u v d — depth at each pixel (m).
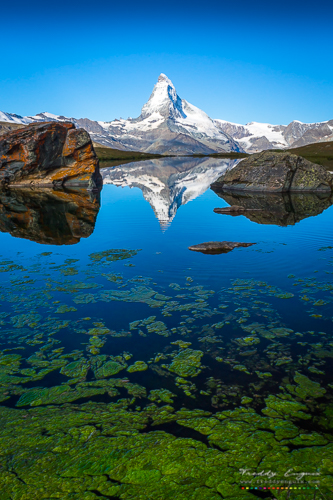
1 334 9.06
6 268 14.43
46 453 5.10
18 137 49.47
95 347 8.38
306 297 11.10
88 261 15.28
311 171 43.84
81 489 4.46
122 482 4.57
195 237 19.52
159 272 13.66
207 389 6.70
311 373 7.17
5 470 4.80
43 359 7.90
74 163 52.84
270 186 43.47
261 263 14.59
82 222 24.33
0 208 29.81
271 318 9.73
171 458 4.96
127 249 17.12
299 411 6.01
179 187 50.81
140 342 8.57
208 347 8.27
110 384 6.94
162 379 7.07
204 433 5.49
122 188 49.38
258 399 6.38
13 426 5.75
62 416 6.00
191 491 4.40
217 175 72.31
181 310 10.32
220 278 12.91
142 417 5.94
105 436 5.45
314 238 18.83
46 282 12.79
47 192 43.59
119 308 10.53
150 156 188.25
